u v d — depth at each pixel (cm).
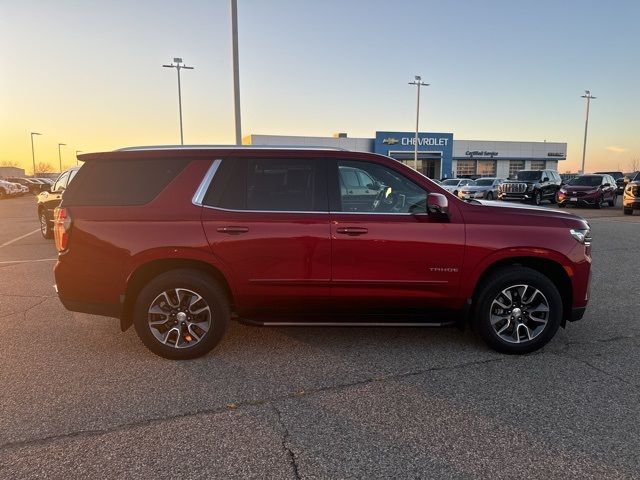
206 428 304
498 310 421
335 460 271
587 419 314
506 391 354
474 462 269
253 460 271
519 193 2434
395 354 426
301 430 302
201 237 394
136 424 309
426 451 279
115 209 400
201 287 400
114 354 427
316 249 399
